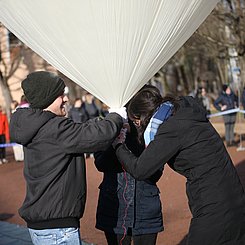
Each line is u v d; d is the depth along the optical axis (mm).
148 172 3133
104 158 3832
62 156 3031
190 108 3166
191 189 3145
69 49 3152
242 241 3113
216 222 3047
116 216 3855
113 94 3312
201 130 3109
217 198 3061
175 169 3244
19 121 3098
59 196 3025
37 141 3053
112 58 3143
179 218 6832
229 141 14117
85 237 6230
